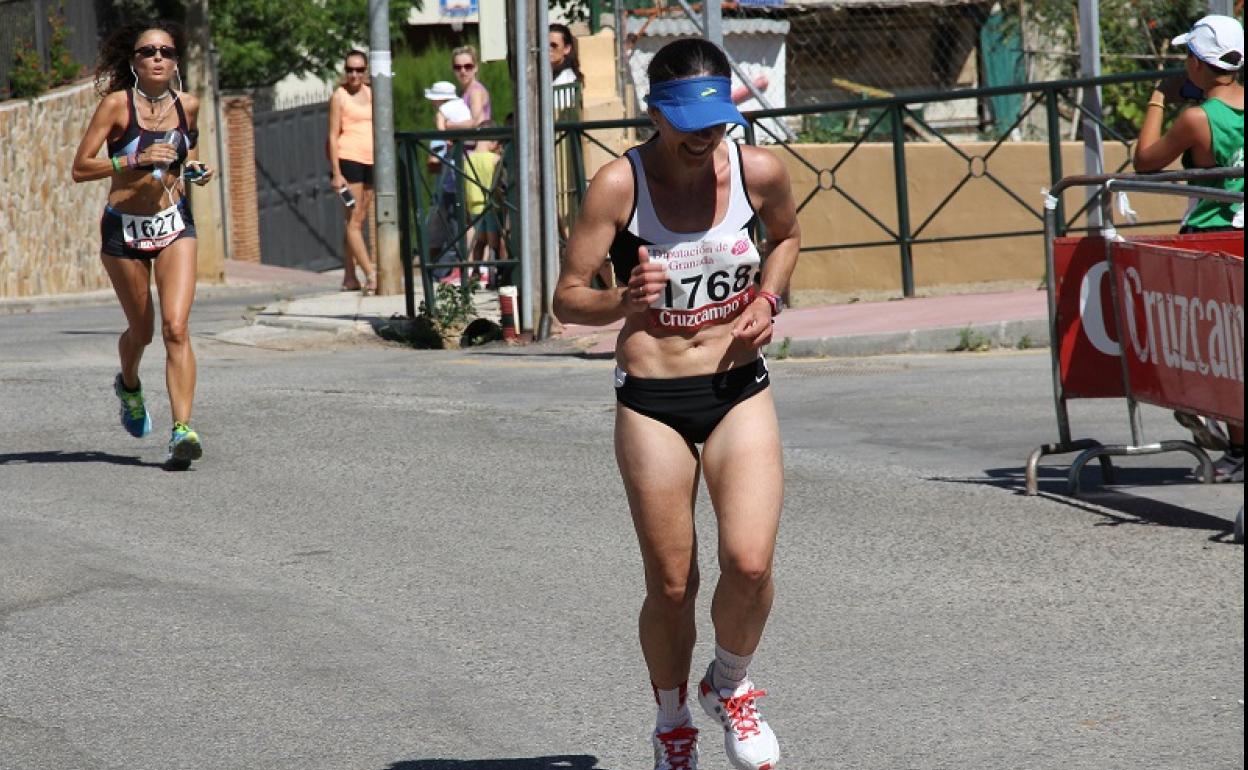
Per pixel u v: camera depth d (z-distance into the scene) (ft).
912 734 33.14
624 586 44.24
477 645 39.52
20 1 147.02
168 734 34.14
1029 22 143.43
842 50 150.41
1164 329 50.19
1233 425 53.67
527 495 54.95
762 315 29.40
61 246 146.61
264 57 188.44
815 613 41.39
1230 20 51.96
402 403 72.59
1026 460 56.59
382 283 118.73
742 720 30.04
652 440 29.73
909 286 98.27
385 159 117.80
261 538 50.24
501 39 125.49
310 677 37.47
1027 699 34.88
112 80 58.90
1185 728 32.86
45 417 70.90
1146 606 40.93
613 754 32.68
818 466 58.03
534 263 96.89
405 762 32.37
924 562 45.60
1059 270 52.85
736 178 29.76
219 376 82.58
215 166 160.97
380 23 116.37
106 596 44.19
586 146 112.57
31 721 35.04
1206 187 50.42
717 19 96.94
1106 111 127.85
